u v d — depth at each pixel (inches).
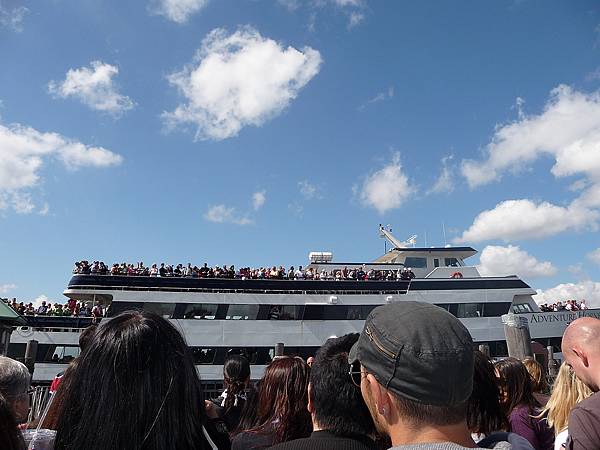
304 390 160.9
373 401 77.2
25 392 132.8
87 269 1005.2
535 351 968.9
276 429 157.3
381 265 1200.8
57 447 86.1
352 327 1040.8
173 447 84.0
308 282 1059.3
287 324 1020.5
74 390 86.8
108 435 81.4
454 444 66.9
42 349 934.4
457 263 1259.2
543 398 220.1
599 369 123.7
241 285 1030.4
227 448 135.2
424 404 69.1
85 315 973.2
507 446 90.9
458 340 72.5
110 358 84.7
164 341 89.4
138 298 979.3
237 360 228.8
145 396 83.4
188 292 1002.7
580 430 110.2
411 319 74.8
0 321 599.5
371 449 104.7
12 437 68.6
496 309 1090.7
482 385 137.2
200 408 93.8
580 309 1136.8
